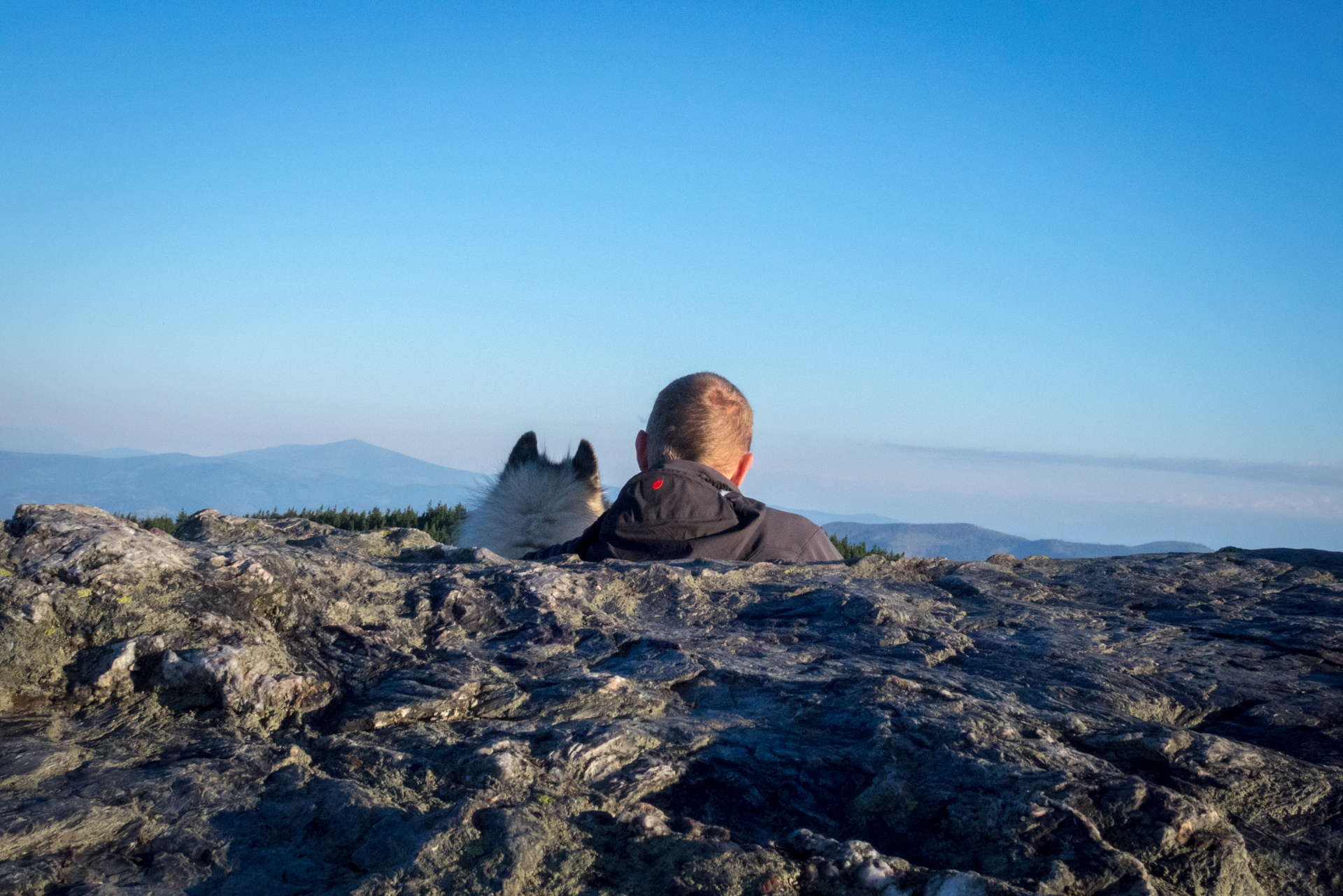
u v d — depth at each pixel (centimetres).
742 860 95
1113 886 92
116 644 127
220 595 142
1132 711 140
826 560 273
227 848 94
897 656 162
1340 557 254
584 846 98
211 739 116
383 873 90
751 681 147
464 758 114
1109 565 248
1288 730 137
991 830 102
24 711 118
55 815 94
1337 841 109
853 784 115
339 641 149
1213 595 218
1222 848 100
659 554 257
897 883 92
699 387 301
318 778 108
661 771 116
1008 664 160
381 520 1117
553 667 149
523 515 354
